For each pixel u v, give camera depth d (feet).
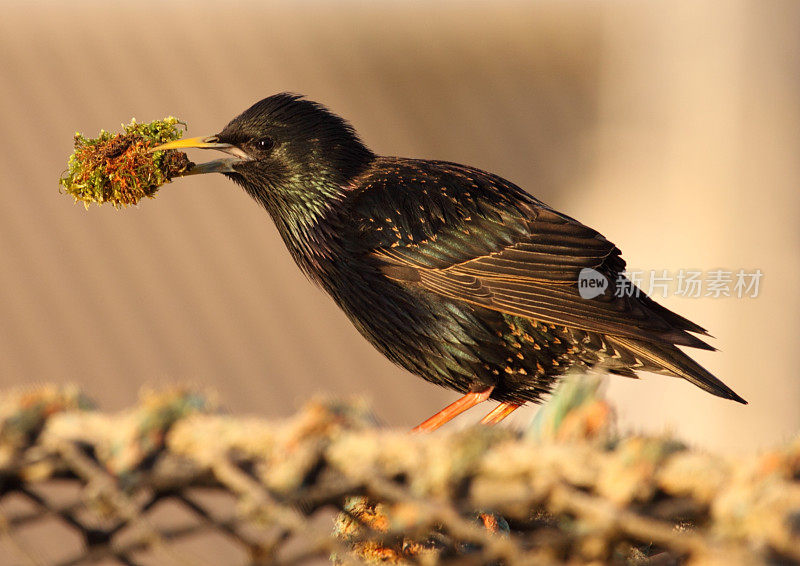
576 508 7.70
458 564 8.20
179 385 9.29
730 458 7.69
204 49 51.37
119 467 8.67
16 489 8.96
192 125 47.78
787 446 7.54
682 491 7.61
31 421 9.04
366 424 8.82
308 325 43.16
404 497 8.11
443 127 53.21
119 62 49.73
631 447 7.82
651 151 51.01
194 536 8.60
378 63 54.75
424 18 55.88
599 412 8.86
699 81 51.34
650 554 9.70
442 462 8.16
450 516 8.00
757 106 49.62
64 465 8.84
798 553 6.84
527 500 7.88
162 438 8.79
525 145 52.85
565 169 52.01
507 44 57.16
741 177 47.85
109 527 8.86
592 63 56.44
